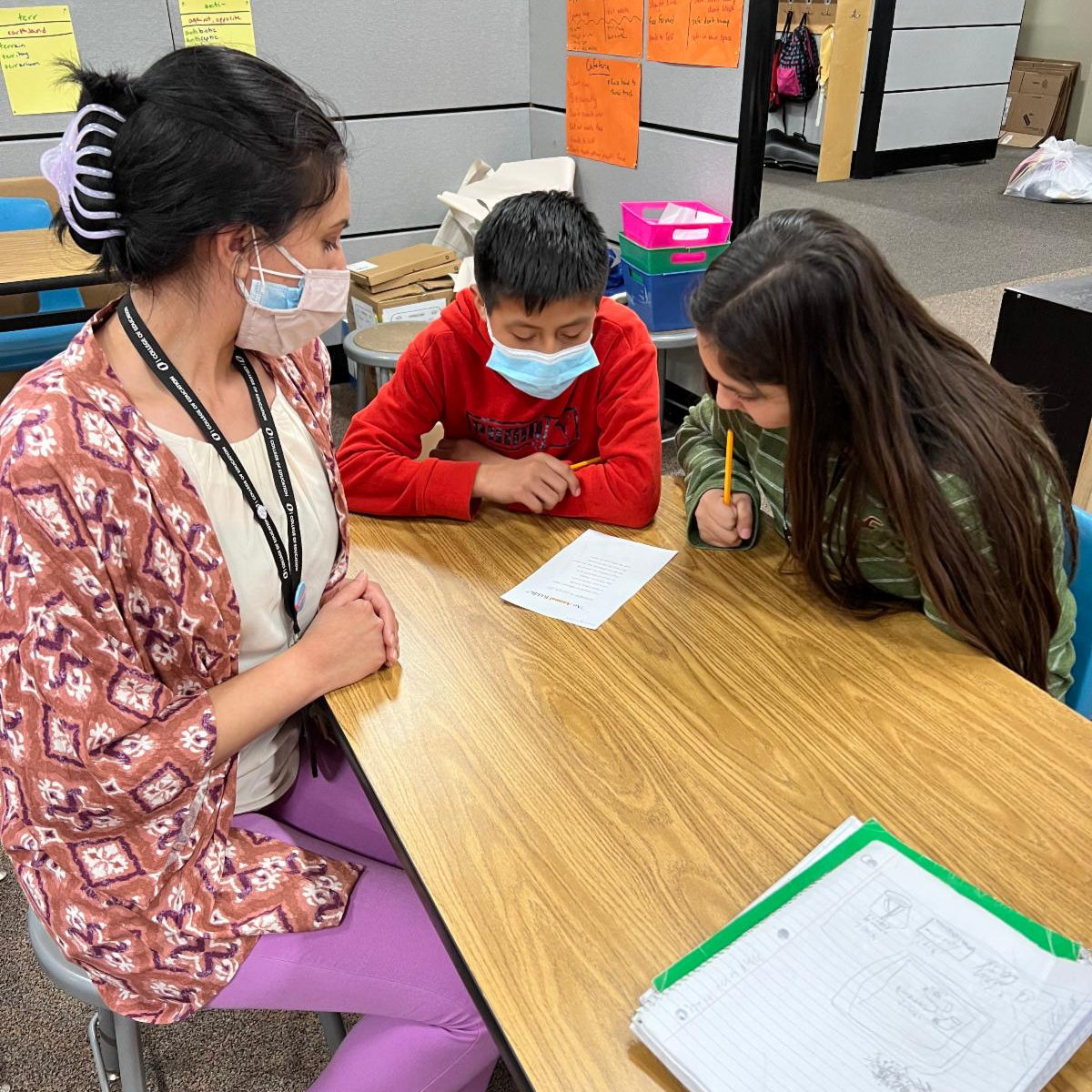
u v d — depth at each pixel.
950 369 0.98
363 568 1.21
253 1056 1.39
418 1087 0.96
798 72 6.11
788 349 0.93
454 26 3.16
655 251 2.48
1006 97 7.15
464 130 3.35
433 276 3.01
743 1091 0.57
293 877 0.94
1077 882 0.72
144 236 0.80
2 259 2.28
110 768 0.78
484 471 1.33
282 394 1.03
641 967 0.68
